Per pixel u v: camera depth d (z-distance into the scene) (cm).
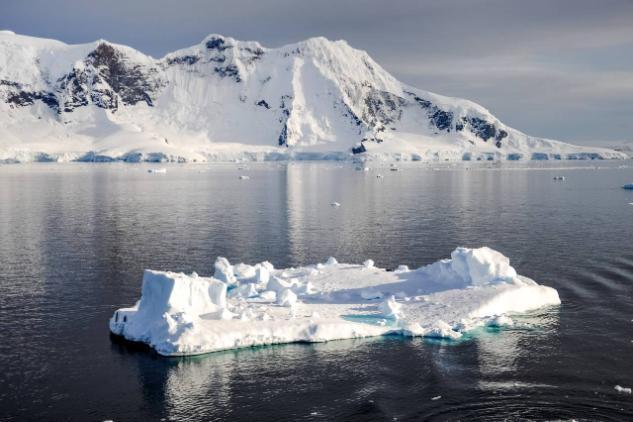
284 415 3347
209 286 4650
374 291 5259
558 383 3641
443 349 4147
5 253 7406
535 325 4572
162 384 3694
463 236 8525
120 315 4569
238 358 4031
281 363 3956
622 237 8244
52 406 3462
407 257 7150
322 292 5253
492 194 15512
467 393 3538
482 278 5247
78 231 9119
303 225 9712
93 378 3778
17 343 4322
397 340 4306
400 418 3291
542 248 7494
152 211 11700
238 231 9088
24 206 12600
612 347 4150
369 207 12388
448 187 18200
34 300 5362
